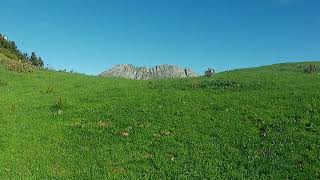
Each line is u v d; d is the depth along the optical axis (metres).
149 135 33.16
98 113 38.62
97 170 28.53
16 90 48.78
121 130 34.38
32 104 42.44
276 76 53.44
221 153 29.84
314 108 35.88
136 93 45.19
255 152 29.53
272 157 28.72
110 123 36.00
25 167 29.11
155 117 36.53
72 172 28.39
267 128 32.88
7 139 33.25
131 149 31.28
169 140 32.06
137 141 32.34
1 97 44.81
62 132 34.78
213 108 37.78
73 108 40.78
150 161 29.39
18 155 30.84
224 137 32.09
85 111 39.50
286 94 39.81
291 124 33.34
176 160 29.23
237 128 33.38
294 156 28.66
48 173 28.28
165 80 56.03
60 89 49.91
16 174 28.11
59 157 30.55
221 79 51.84
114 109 39.47
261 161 28.44
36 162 29.89
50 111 39.97
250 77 53.38
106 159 29.92
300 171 27.00
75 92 47.78
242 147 30.50
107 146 31.88
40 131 34.84
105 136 33.59
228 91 43.31
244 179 26.45
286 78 50.72
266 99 38.88
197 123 34.84
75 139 33.38
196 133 33.06
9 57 77.62
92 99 43.62
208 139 32.06
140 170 28.27
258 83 45.91
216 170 27.62
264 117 34.88
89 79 58.28
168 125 34.75
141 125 35.06
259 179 26.44
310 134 31.47
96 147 31.91
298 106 36.47
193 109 37.78
